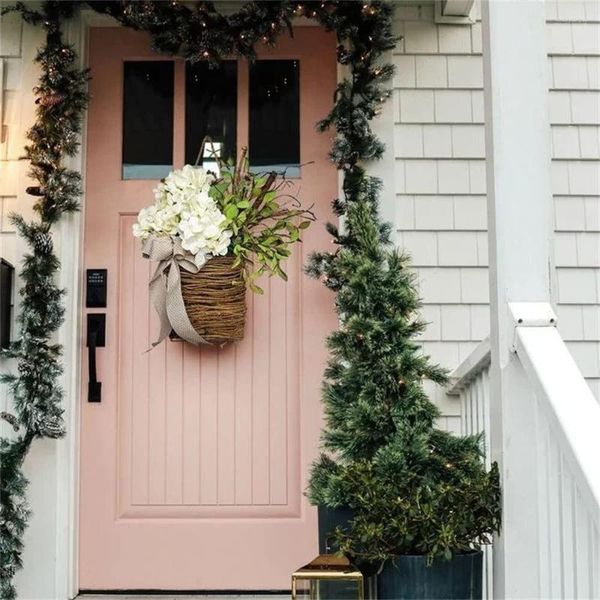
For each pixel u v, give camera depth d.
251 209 2.96
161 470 3.18
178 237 2.90
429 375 2.56
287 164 3.30
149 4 3.05
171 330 3.04
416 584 2.24
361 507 2.33
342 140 3.11
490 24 2.38
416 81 3.25
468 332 3.14
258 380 3.21
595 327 3.19
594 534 1.76
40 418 2.92
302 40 3.34
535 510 2.20
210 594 3.12
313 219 3.05
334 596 2.23
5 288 3.04
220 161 3.02
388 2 3.15
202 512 3.17
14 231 3.13
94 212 3.27
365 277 2.62
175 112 3.32
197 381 3.21
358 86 3.12
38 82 3.18
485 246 3.18
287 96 3.34
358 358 2.55
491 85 2.38
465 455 2.43
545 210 2.32
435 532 2.24
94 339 3.20
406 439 2.39
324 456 2.68
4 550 2.84
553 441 2.06
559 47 3.31
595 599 1.75
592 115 3.28
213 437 3.20
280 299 3.24
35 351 2.95
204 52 3.08
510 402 2.24
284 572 3.14
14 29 3.22
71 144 3.12
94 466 3.17
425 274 3.16
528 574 2.19
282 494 3.17
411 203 3.19
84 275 3.23
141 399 3.21
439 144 3.22
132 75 3.33
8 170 3.16
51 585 2.99
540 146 2.33
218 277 2.92
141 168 3.30
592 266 3.21
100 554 3.14
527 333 2.18
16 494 2.90
